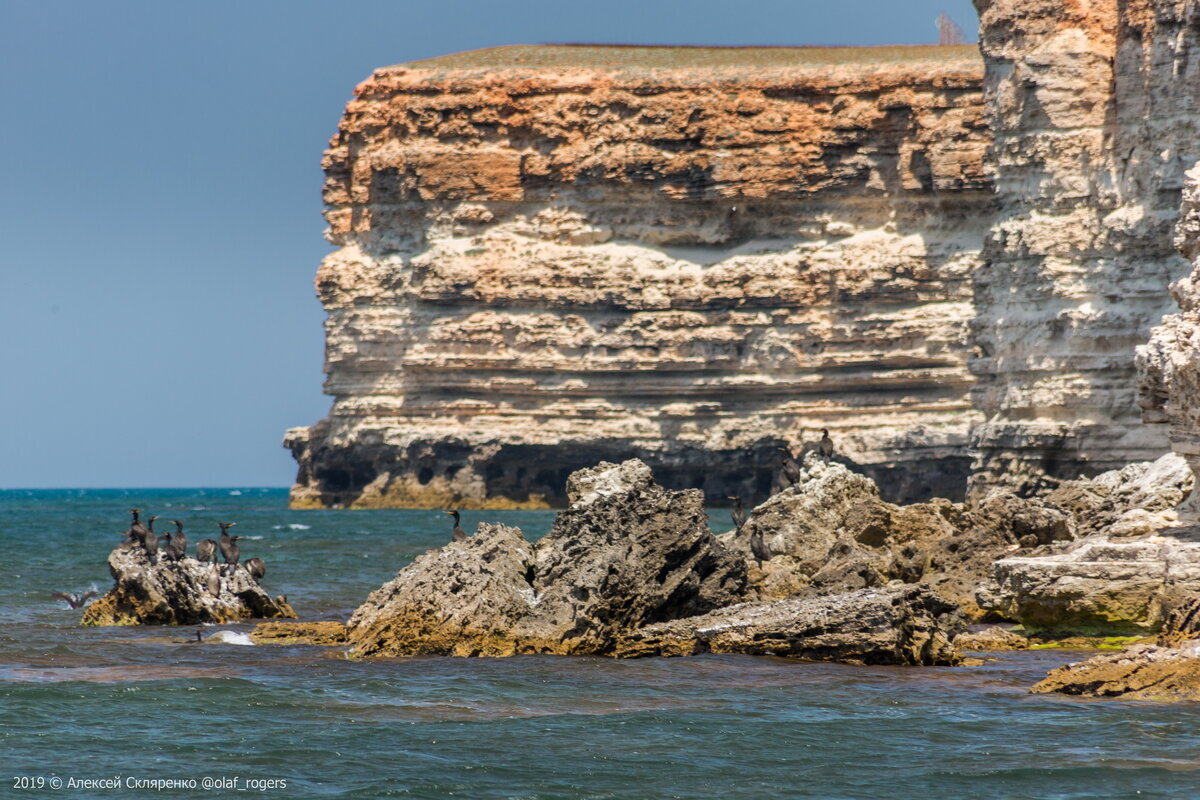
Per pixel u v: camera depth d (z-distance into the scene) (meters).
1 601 196.12
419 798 90.25
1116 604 140.00
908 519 175.75
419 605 137.50
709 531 147.00
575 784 93.06
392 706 113.00
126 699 114.69
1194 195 154.25
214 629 158.88
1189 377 146.62
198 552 172.00
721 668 128.62
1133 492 172.25
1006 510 174.50
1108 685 116.81
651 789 92.06
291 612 173.50
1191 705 112.50
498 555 141.88
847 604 133.62
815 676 125.25
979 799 89.44
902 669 129.00
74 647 142.75
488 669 127.88
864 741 102.56
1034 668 129.25
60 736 103.50
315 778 93.88
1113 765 95.50
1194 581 136.75
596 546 140.50
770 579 163.88
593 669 127.94
